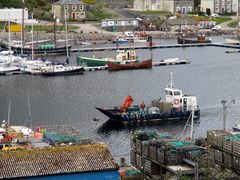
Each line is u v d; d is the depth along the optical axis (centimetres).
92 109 17350
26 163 8219
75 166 8238
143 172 9825
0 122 15600
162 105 16088
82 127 15125
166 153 9619
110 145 13250
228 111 16588
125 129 15050
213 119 15800
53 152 8388
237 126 13112
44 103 18300
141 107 16125
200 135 14012
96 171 8244
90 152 8444
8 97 19438
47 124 15288
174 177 9275
